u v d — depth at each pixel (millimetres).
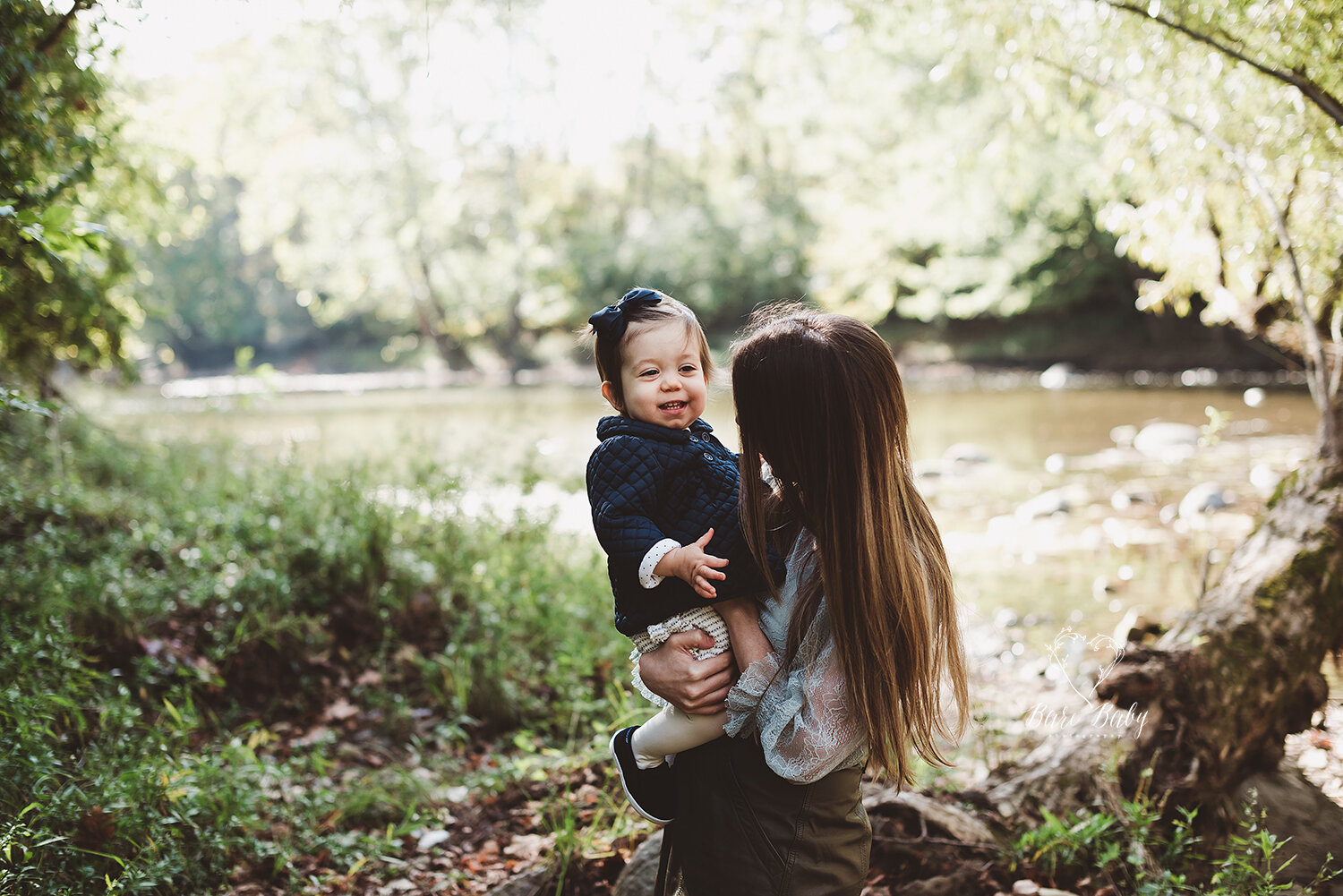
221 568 5027
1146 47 3859
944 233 19828
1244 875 2574
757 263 28594
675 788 1864
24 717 2967
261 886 2947
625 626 1782
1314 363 3604
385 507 5484
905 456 1759
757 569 1748
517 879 2891
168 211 7785
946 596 1766
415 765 3934
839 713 1656
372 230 30250
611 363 1879
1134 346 22469
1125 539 7219
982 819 2951
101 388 12422
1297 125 3516
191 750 3768
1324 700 3148
